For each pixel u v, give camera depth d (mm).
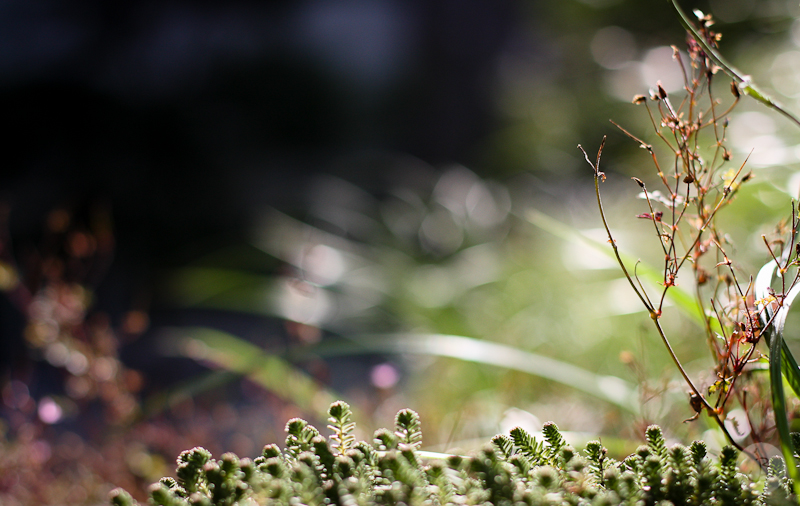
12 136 5488
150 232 5078
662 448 718
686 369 1216
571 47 4926
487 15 8078
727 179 754
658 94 755
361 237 3283
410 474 690
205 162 5809
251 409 1734
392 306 2371
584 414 1282
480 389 1707
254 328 3637
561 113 4465
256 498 700
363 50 7637
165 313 4086
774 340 713
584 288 2197
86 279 2014
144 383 1462
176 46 6512
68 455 1348
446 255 3062
